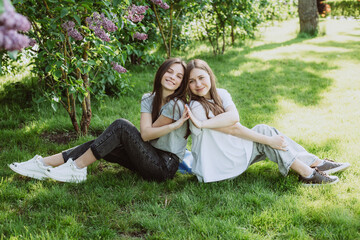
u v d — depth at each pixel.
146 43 5.40
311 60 7.34
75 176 2.71
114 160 2.87
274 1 13.00
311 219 2.28
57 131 3.93
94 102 4.74
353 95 5.12
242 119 4.31
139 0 3.75
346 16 15.23
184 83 2.68
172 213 2.39
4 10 0.99
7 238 2.06
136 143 2.63
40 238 2.06
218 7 7.33
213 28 7.82
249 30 9.17
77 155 2.77
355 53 7.91
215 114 2.68
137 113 4.46
